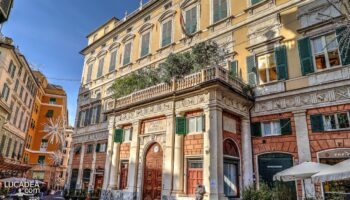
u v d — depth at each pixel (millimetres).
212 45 16578
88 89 31656
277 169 14328
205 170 13398
